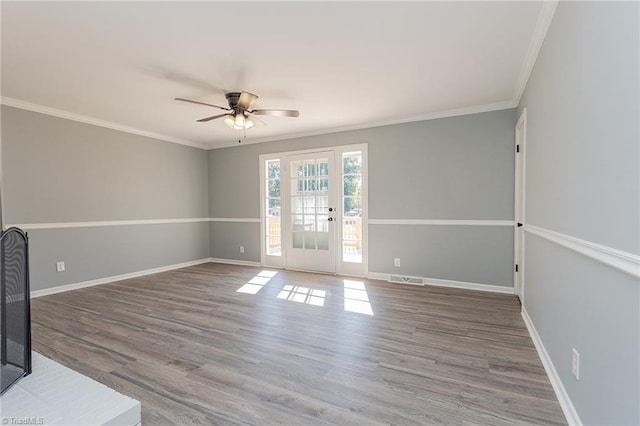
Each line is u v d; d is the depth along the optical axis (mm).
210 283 4637
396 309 3424
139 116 4379
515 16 2135
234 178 6133
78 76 3055
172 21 2168
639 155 1049
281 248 5711
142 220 5195
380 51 2611
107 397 1571
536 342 2492
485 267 4125
